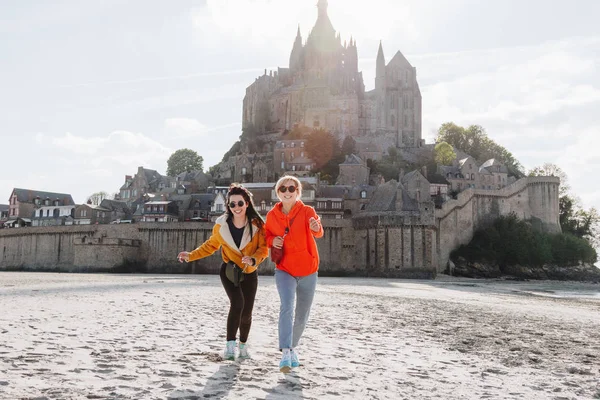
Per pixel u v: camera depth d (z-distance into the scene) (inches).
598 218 5300.2
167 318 570.3
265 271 3289.9
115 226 3742.6
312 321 613.6
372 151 5634.8
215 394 243.1
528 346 495.5
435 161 5787.4
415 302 1107.3
